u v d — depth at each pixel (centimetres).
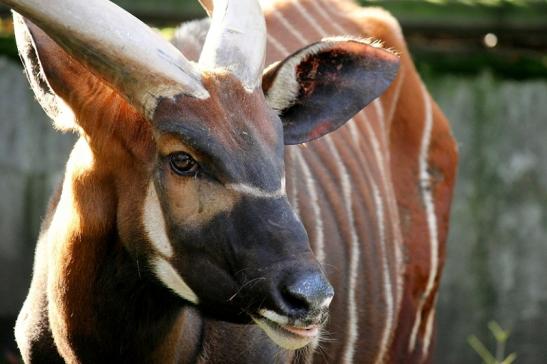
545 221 2423
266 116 1102
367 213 1494
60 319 1183
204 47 1145
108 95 1114
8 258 2309
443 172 1727
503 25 2469
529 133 2425
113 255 1141
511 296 2425
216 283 1070
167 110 1077
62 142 2319
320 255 1369
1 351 2280
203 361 1231
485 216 2420
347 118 1212
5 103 2311
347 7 1666
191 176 1071
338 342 1435
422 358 1708
